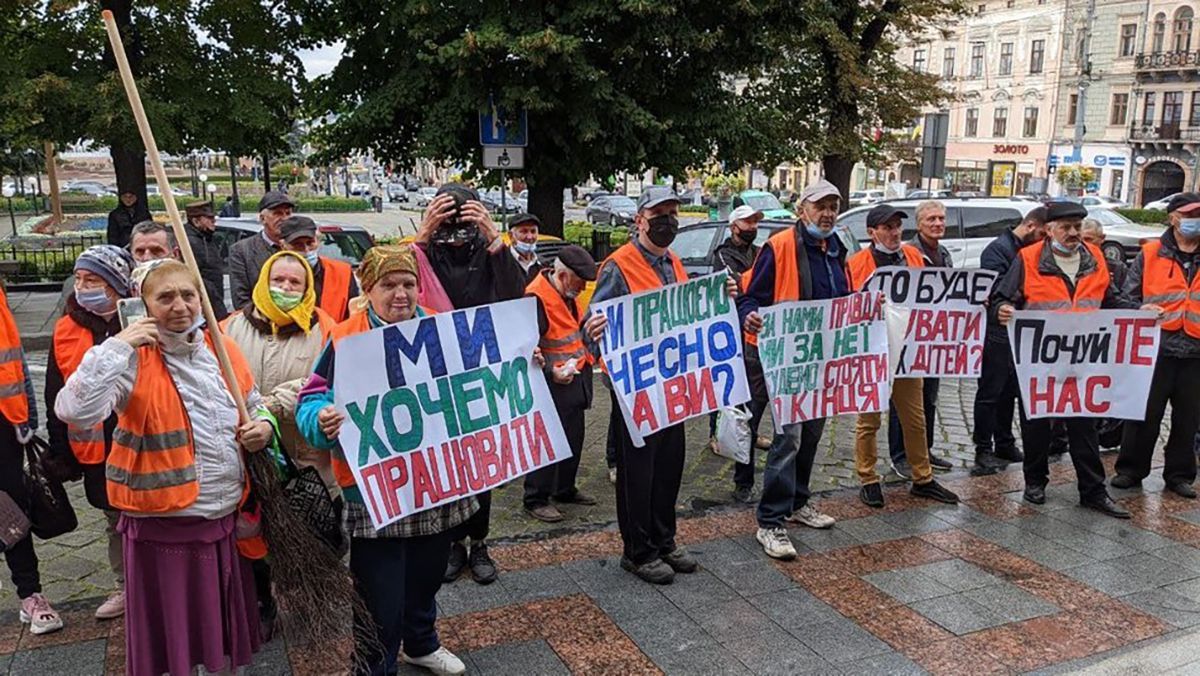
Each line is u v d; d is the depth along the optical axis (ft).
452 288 13.07
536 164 39.06
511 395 11.59
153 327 8.96
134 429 8.99
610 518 17.56
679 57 38.14
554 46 32.35
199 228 23.44
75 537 16.63
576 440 17.71
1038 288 17.79
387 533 10.30
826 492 18.90
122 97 38.29
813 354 15.80
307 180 211.61
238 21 42.98
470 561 14.57
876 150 57.88
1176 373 18.54
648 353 14.06
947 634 12.84
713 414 22.03
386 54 41.22
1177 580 14.70
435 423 10.73
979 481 19.71
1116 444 22.33
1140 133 152.76
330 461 11.33
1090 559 15.51
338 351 9.95
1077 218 17.54
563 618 13.20
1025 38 166.91
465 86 35.32
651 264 14.28
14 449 12.24
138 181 42.22
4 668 11.57
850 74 53.11
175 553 9.36
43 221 97.71
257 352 11.89
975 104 177.88
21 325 38.45
